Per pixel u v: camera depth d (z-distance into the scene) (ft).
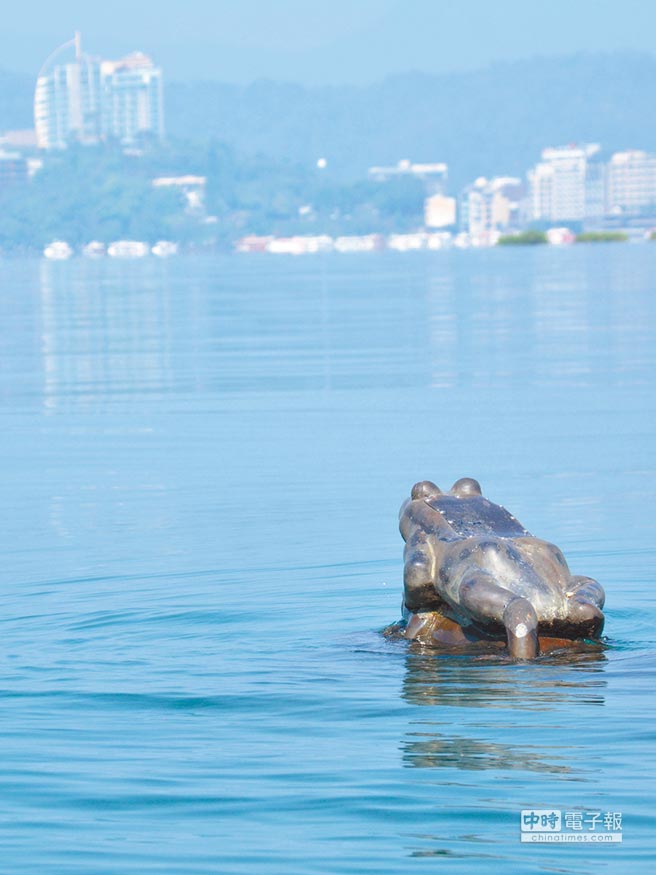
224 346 382.63
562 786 61.31
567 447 183.93
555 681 76.69
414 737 68.13
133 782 63.26
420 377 282.56
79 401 256.93
